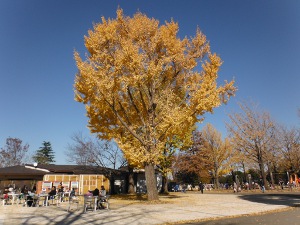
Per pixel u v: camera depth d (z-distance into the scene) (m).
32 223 9.88
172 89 20.19
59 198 19.05
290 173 42.69
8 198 20.23
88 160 32.66
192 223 9.83
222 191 38.69
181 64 19.50
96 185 32.00
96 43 16.44
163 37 18.59
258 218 10.75
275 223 9.37
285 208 13.97
